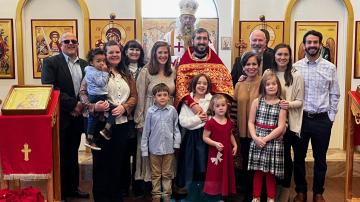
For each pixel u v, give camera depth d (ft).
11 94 9.64
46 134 9.12
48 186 9.35
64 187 12.12
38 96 9.64
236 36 16.06
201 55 11.76
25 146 9.11
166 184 11.42
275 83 10.78
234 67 13.15
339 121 16.58
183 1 13.71
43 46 15.98
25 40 15.93
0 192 8.89
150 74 11.59
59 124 11.14
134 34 16.08
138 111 11.54
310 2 16.10
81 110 11.48
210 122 11.00
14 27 15.61
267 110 10.87
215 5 16.96
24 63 15.93
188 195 11.55
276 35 16.10
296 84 11.23
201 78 11.24
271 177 11.09
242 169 11.82
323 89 11.60
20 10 15.49
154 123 11.21
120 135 11.03
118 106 10.78
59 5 15.92
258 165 10.91
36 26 15.90
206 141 11.03
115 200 11.32
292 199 12.34
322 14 16.16
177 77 11.64
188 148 11.34
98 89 10.63
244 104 11.43
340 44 16.30
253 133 10.89
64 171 12.12
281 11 16.05
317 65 11.66
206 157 11.23
